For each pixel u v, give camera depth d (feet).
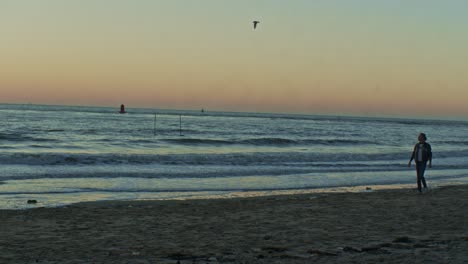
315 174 75.82
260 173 74.69
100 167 75.00
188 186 60.08
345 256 24.63
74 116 342.03
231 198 50.26
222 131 216.54
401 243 28.12
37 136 143.54
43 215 38.04
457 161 107.24
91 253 25.70
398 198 49.49
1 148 104.37
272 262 23.43
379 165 92.12
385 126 392.47
